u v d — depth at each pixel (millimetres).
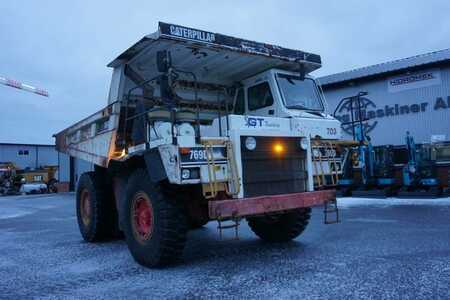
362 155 14531
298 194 5262
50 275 4938
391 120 19484
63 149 9141
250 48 5949
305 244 6223
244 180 5020
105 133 6824
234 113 7043
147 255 5086
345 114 20812
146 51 5879
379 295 3682
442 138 18078
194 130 5223
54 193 29797
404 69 18812
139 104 5691
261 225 6617
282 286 4074
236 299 3762
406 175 14016
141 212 5332
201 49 5750
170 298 3893
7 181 31719
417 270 4438
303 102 6555
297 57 6426
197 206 5426
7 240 7738
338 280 4180
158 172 4867
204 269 4934
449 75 17953
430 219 8398
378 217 9055
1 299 4051
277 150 5367
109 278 4707
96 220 7066
